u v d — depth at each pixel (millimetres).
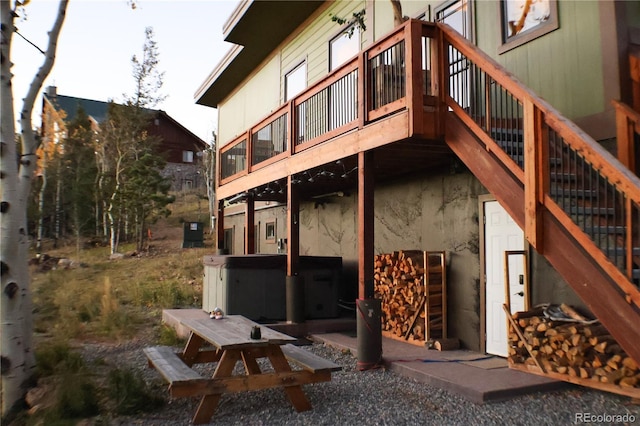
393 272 7797
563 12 6117
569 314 5371
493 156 5023
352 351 7094
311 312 8898
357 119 6668
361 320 6250
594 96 5707
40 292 12031
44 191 25969
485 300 6746
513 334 5723
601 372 4750
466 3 7594
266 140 10625
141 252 22406
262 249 14695
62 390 4855
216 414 4648
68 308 10062
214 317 6074
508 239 6453
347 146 6801
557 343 5148
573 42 5980
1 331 5188
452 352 6801
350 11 10633
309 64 12383
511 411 4555
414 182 8297
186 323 5738
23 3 5668
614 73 5488
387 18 9328
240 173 11094
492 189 4988
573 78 5957
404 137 5637
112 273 16359
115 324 8938
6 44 5422
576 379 4969
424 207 8031
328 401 4961
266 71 15062
